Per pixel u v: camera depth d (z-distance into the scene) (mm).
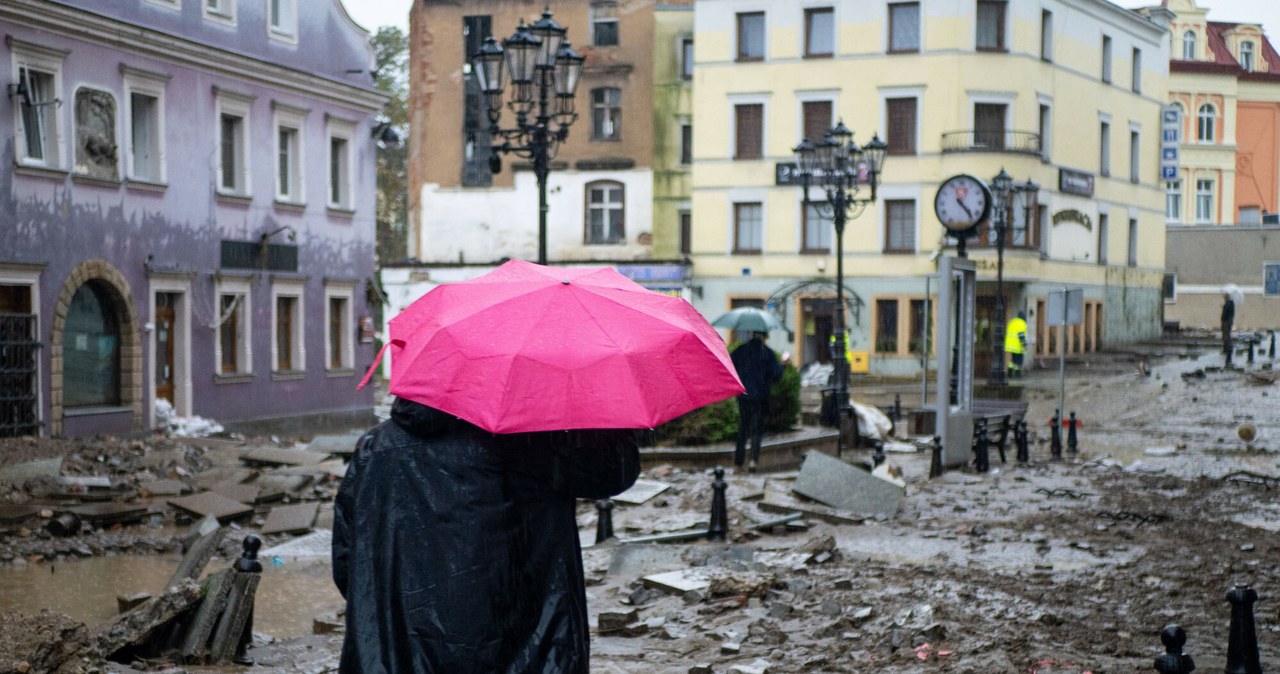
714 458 19234
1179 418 30688
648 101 53781
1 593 10953
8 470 16391
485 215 55375
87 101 23984
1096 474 19453
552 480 4125
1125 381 41531
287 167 30625
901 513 14656
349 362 32844
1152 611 9266
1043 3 49312
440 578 3971
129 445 19969
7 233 22016
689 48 53688
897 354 48188
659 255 54062
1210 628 8695
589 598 9906
